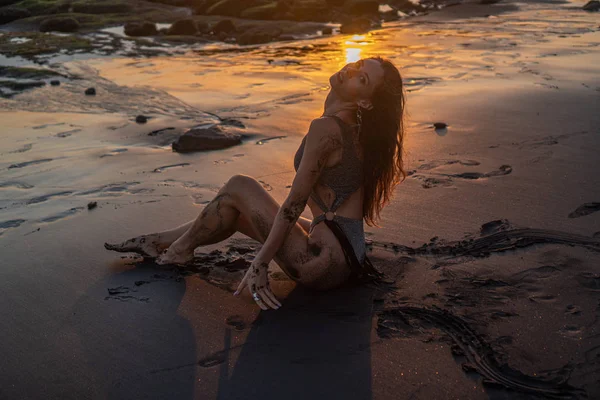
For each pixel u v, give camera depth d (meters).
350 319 2.86
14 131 6.87
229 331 2.80
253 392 2.38
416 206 4.20
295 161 3.05
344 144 2.88
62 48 14.01
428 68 10.34
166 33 17.12
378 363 2.53
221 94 8.71
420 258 3.44
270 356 2.60
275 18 20.14
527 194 4.38
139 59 12.55
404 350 2.61
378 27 18.12
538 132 6.09
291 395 2.35
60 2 22.20
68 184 5.03
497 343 2.62
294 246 2.99
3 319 2.96
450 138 5.98
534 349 2.57
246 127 6.77
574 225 3.81
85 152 5.98
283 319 2.88
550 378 2.39
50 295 3.18
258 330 2.80
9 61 12.32
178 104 8.13
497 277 3.20
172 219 4.20
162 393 2.38
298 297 3.07
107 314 2.98
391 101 2.92
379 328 2.78
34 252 3.71
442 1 24.86
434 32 16.16
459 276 3.22
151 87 9.34
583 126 6.26
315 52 13.09
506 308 2.90
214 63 11.79
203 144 5.98
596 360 2.49
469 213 4.06
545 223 3.86
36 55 13.02
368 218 3.18
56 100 8.51
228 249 3.64
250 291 2.89
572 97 7.64
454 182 4.70
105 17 20.14
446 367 2.48
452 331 2.73
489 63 10.69
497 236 3.69
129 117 7.49
